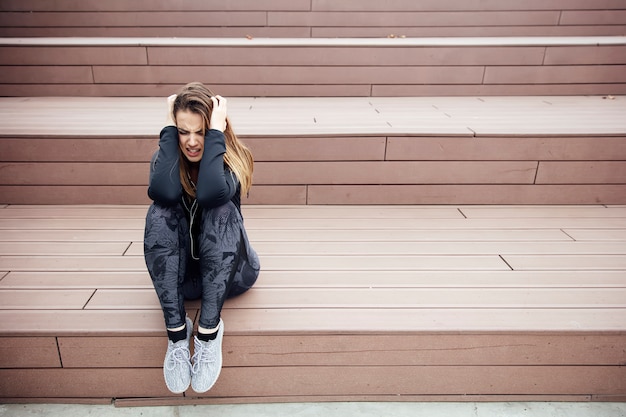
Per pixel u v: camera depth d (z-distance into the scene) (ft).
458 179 7.36
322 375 4.74
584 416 4.67
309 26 12.07
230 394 4.79
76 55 9.72
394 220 6.95
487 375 4.77
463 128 7.42
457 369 4.75
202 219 4.11
